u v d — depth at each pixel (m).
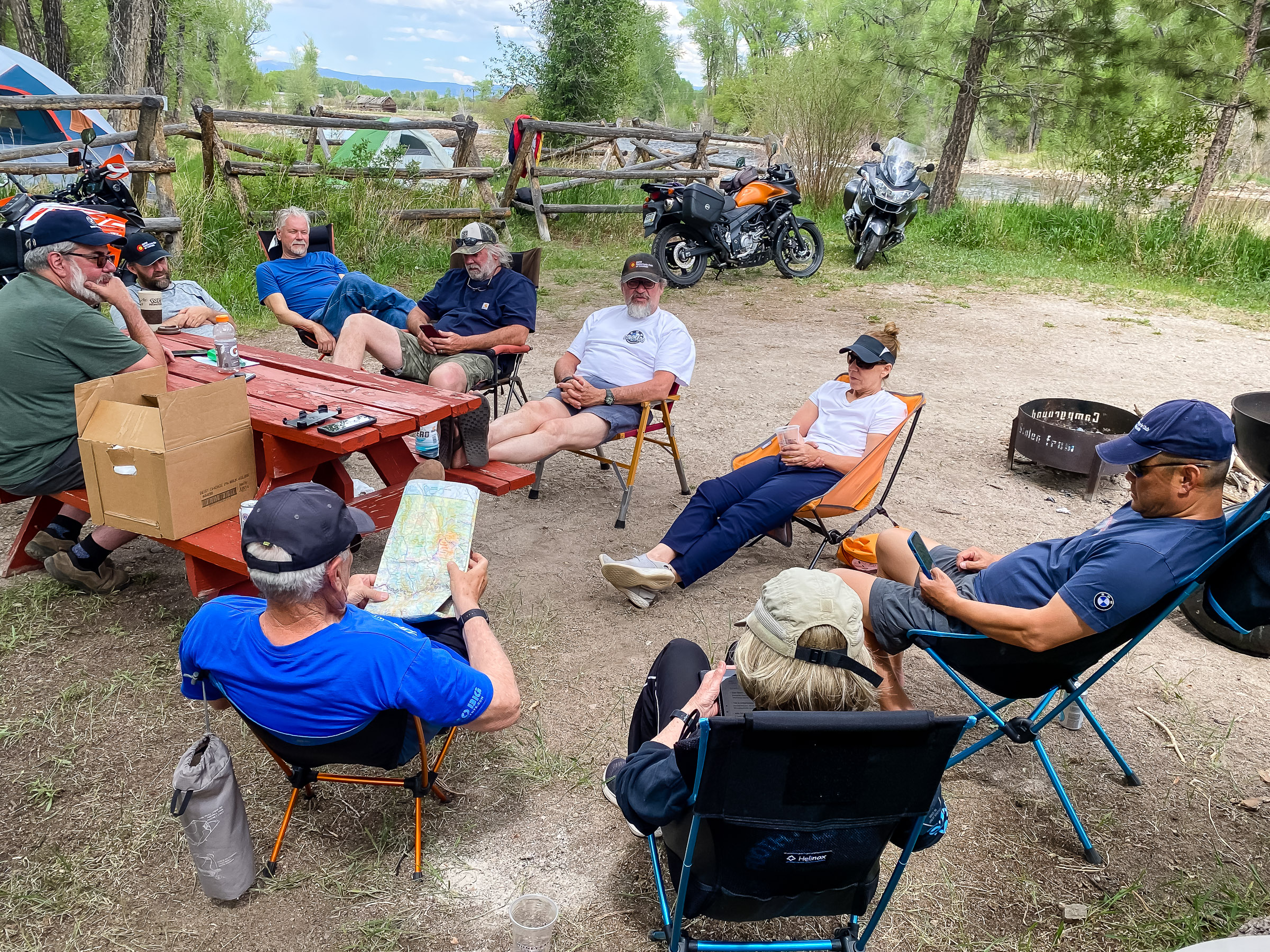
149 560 4.14
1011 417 6.61
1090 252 12.79
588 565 4.34
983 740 2.93
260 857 2.59
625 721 3.23
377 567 4.14
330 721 2.21
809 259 11.99
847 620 1.87
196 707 3.19
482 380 5.05
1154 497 2.54
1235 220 12.48
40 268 3.53
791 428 4.14
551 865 2.61
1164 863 2.67
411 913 2.43
